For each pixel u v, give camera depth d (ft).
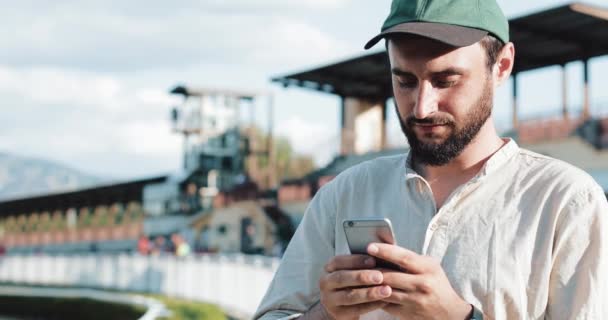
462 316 8.11
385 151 110.22
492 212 8.77
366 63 99.30
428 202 9.11
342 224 8.87
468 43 8.27
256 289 60.64
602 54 84.84
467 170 9.05
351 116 117.08
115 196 191.31
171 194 162.61
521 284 8.50
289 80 109.91
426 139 8.72
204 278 72.38
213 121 163.84
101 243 179.83
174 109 165.48
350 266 8.23
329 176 115.44
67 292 96.12
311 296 9.92
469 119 8.59
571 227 8.52
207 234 139.74
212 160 162.71
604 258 8.46
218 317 58.65
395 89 8.79
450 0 8.48
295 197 122.42
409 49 8.41
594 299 8.41
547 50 86.89
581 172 8.77
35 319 92.07
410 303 8.04
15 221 234.79
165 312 58.44
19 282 119.34
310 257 9.98
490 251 8.64
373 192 9.68
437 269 8.11
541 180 8.75
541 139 88.99
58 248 193.47
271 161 145.69
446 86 8.50
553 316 8.61
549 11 74.02
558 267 8.56
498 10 8.79
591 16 74.90
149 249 115.65
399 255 8.00
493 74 8.86
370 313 9.18
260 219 126.00
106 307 80.43
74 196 205.67
